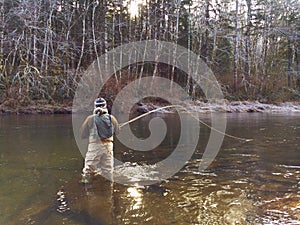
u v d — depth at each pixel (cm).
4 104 1661
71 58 2056
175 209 356
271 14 2881
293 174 512
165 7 2500
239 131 1053
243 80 2603
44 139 825
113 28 2241
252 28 3002
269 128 1140
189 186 445
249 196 401
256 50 3048
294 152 694
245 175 506
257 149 729
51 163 564
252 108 2156
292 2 2942
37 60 1958
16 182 450
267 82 2764
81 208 356
